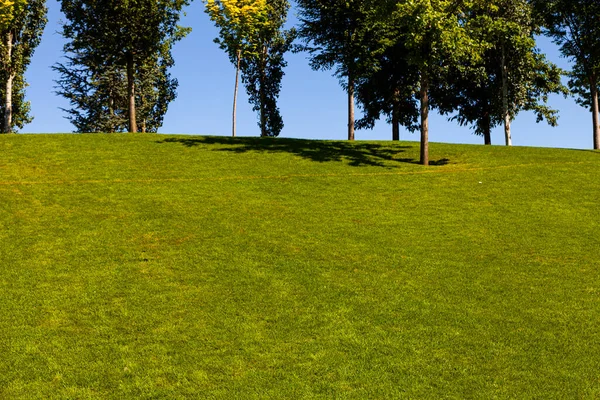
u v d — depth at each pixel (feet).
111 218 74.54
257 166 104.83
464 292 55.72
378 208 82.07
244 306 52.39
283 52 203.41
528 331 48.26
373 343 46.29
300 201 84.38
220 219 75.10
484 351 45.16
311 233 71.10
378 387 40.42
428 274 59.82
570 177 100.07
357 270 60.59
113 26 150.71
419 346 45.88
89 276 58.08
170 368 42.65
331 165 107.65
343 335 47.52
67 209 77.51
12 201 79.77
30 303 52.29
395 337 47.26
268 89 205.57
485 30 114.62
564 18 152.46
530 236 71.15
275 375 41.83
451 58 112.27
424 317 50.70
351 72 151.23
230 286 56.29
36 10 178.91
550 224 75.61
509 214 79.77
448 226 74.79
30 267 59.77
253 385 40.57
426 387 40.47
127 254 63.52
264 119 200.75
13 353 44.39
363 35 145.89
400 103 178.91
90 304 52.44
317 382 40.93
